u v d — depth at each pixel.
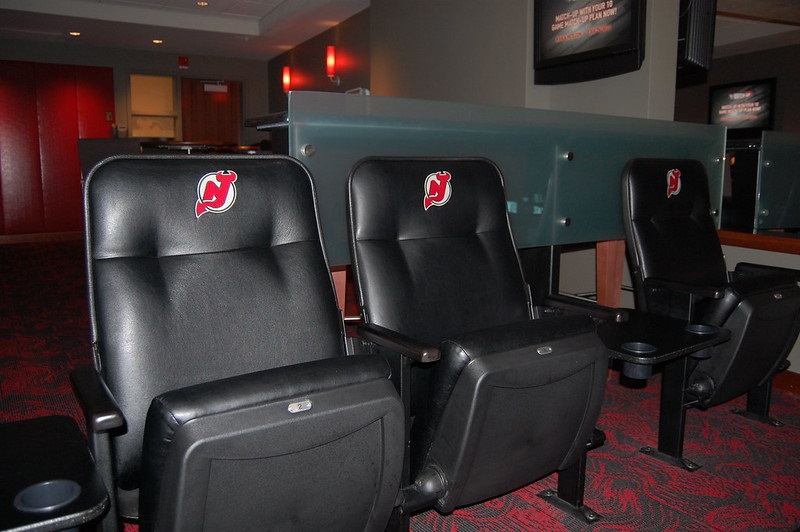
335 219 1.95
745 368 2.16
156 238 1.38
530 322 1.49
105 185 1.33
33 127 8.31
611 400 2.82
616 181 2.75
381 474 1.22
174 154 1.42
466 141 2.23
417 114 2.09
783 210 3.31
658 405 2.76
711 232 2.68
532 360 1.39
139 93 8.87
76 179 8.67
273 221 1.52
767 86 8.43
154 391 1.28
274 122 1.95
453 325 1.74
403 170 1.75
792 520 1.88
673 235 2.54
